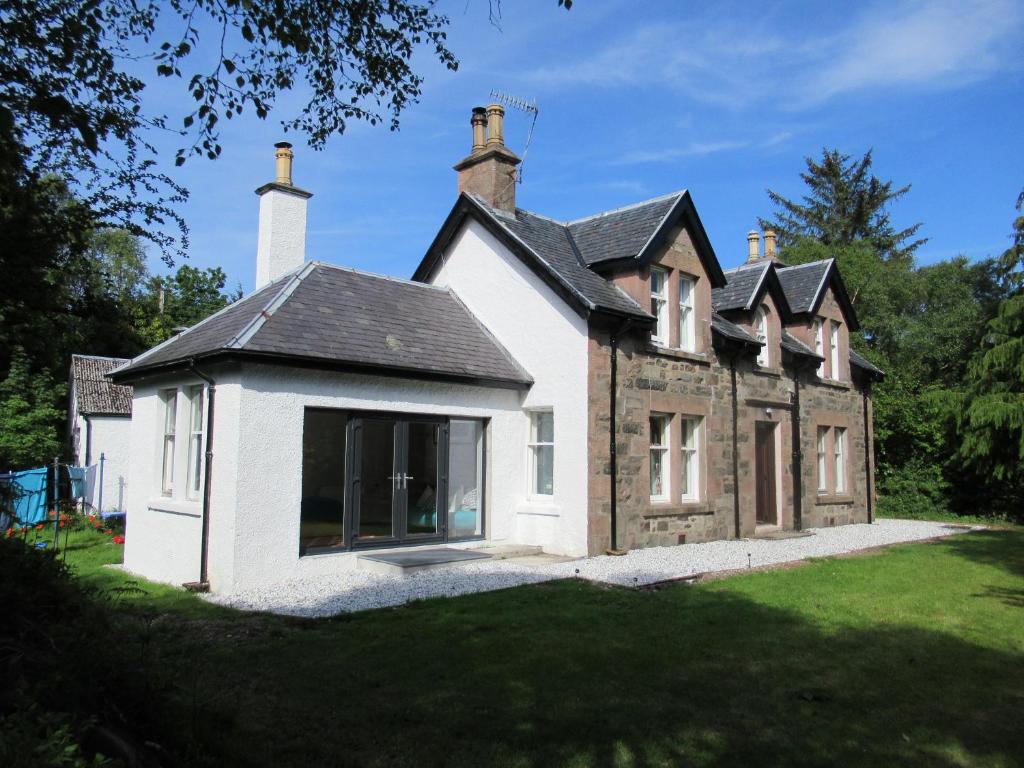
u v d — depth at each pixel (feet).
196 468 38.14
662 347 48.96
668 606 29.43
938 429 78.69
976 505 78.13
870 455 74.02
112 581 37.27
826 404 67.62
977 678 21.18
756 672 21.44
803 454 63.31
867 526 66.64
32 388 85.51
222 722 16.61
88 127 16.58
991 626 27.17
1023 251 58.03
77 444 89.76
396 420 40.98
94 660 14.47
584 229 54.49
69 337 25.89
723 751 16.17
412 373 40.06
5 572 16.71
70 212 21.20
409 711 18.11
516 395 47.09
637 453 46.34
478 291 50.85
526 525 46.01
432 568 37.60
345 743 16.26
